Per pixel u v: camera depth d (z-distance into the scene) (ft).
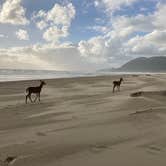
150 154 14.52
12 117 31.14
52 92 70.79
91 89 80.53
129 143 16.78
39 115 31.78
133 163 13.08
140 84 100.32
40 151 15.33
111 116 27.14
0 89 76.33
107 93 64.08
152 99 38.96
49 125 24.61
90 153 14.74
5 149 16.14
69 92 70.33
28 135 20.33
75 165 12.89
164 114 26.07
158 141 17.20
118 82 72.64
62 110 35.42
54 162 13.41
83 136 18.80
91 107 36.65
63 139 18.08
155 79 140.15
